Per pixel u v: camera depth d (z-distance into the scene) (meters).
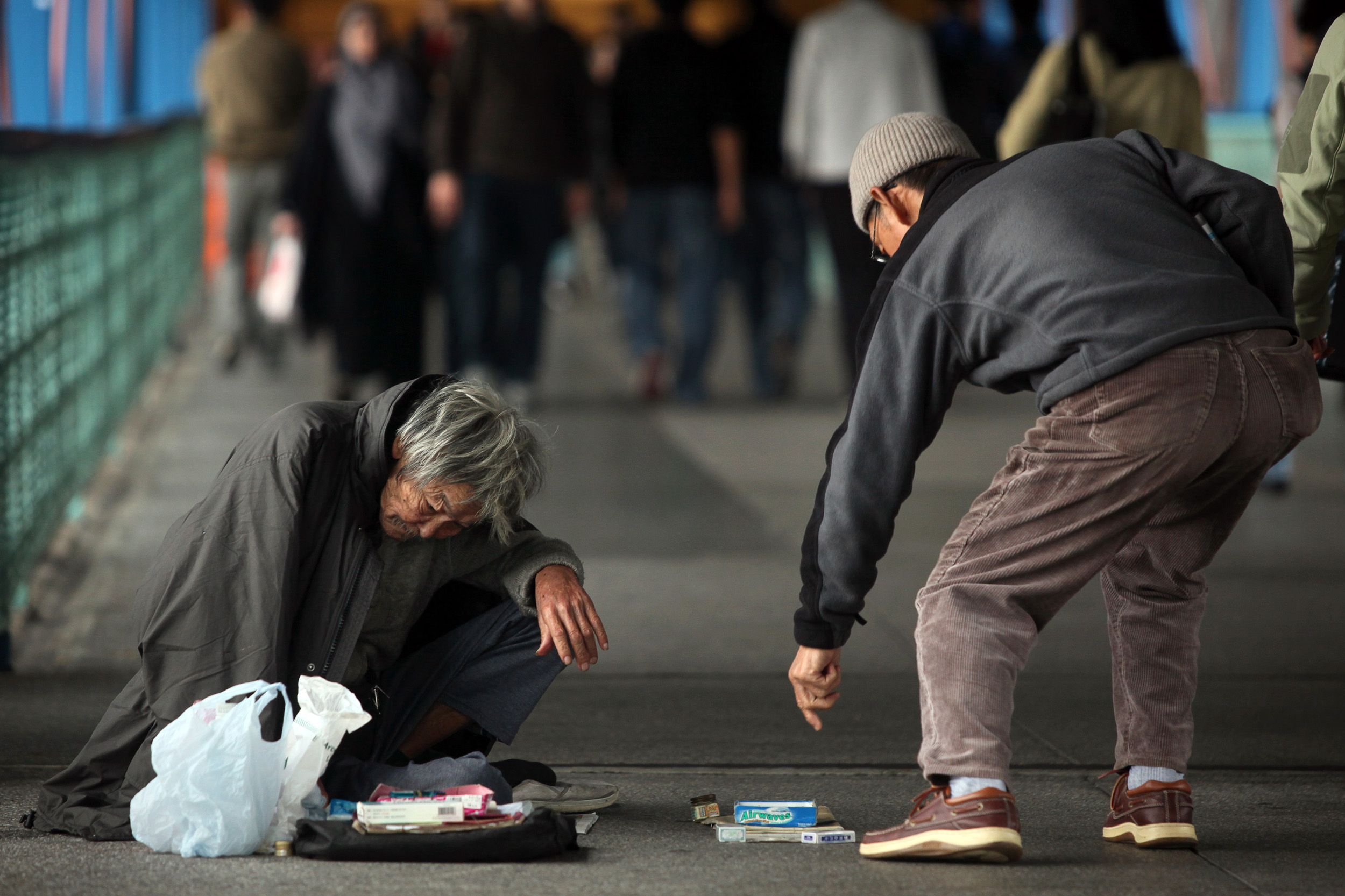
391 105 33.38
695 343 37.72
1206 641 19.28
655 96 36.38
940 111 33.44
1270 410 10.96
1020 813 13.07
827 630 11.57
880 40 32.81
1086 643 19.27
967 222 11.17
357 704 11.76
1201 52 42.16
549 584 12.55
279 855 11.51
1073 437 10.99
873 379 11.35
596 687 17.16
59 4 26.95
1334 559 23.81
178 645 11.60
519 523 12.95
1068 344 10.91
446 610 13.07
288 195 33.91
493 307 36.19
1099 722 15.97
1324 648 18.97
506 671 12.88
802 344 48.97
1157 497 11.03
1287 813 13.09
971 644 11.17
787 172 38.16
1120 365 10.77
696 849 11.94
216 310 51.91
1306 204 12.48
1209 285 10.92
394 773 12.12
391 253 33.75
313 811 11.79
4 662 17.22
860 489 11.38
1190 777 14.19
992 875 11.38
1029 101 21.16
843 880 11.21
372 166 33.34
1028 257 10.98
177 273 47.06
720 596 21.20
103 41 33.78
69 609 19.88
